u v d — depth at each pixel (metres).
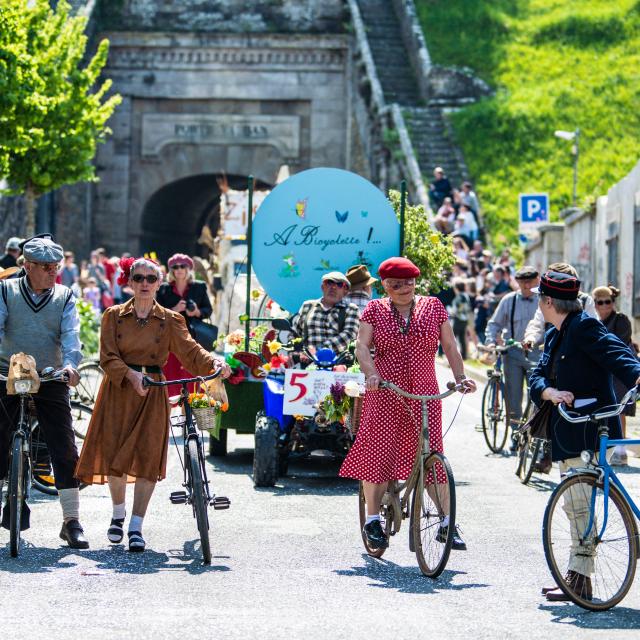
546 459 22.50
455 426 31.22
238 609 13.52
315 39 86.25
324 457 23.83
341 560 16.23
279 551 16.72
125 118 87.56
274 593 14.30
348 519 19.16
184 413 17.17
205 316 27.45
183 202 97.06
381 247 25.36
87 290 59.78
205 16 87.19
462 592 14.53
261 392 24.25
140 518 16.77
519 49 80.00
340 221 25.25
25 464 16.89
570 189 65.12
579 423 14.47
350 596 14.22
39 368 17.23
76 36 53.16
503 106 72.69
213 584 14.70
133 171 87.81
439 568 15.05
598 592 13.91
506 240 61.47
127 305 17.02
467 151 69.81
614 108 72.56
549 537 14.01
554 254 51.97
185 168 87.81
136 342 16.91
